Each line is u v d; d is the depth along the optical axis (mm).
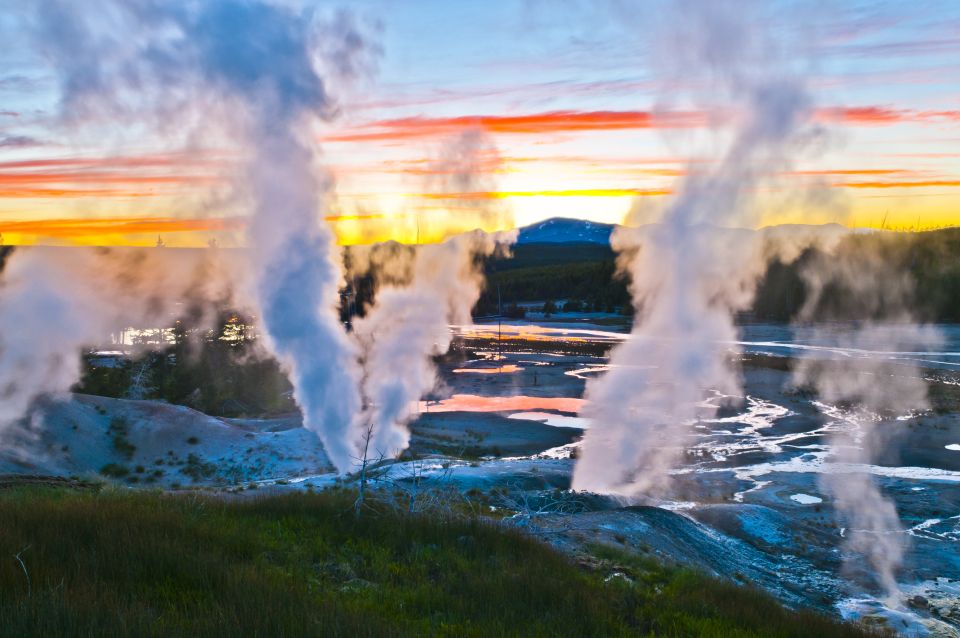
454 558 12773
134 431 36594
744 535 25344
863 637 12750
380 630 7836
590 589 11938
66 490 18312
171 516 12688
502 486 27469
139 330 90938
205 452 35750
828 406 55312
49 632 6523
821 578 21953
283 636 7230
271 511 15234
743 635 10719
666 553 20281
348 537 13484
